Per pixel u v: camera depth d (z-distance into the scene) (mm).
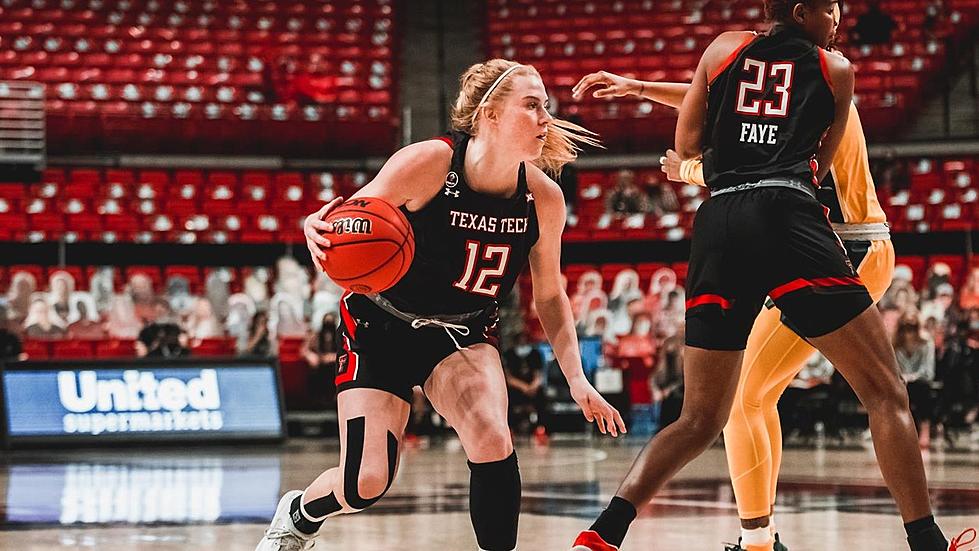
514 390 13570
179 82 19500
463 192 3613
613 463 10234
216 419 12312
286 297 15156
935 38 20266
